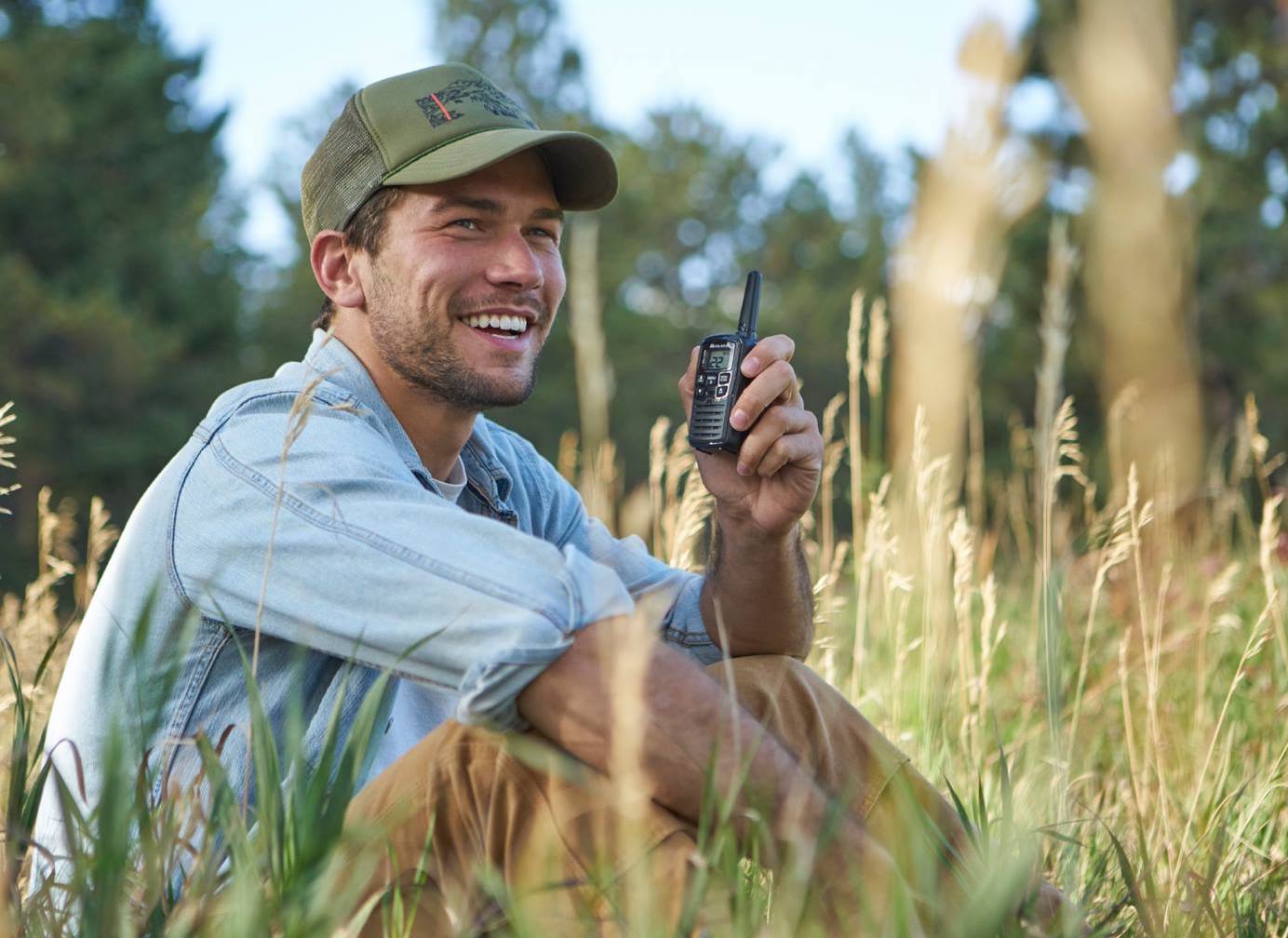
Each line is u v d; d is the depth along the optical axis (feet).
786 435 6.49
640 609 3.62
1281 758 6.58
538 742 4.68
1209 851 6.05
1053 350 5.37
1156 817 6.14
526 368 6.69
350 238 6.67
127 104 70.95
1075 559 9.33
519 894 4.02
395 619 4.95
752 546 6.66
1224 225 37.68
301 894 3.79
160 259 71.92
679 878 4.22
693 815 4.45
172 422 66.59
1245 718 8.34
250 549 5.32
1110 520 9.08
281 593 5.23
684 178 151.23
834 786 5.19
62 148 68.80
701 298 150.41
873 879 4.27
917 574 8.77
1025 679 8.66
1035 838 4.20
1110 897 5.79
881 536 8.50
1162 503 6.54
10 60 66.74
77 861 4.06
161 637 5.57
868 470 9.34
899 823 4.70
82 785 4.55
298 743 4.23
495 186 6.54
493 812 4.69
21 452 61.82
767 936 3.85
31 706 5.17
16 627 9.21
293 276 119.75
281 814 4.16
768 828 4.28
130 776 4.13
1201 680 8.02
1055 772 5.36
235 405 5.80
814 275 132.46
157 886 4.01
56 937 4.14
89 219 68.64
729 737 4.42
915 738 7.53
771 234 153.38
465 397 6.57
